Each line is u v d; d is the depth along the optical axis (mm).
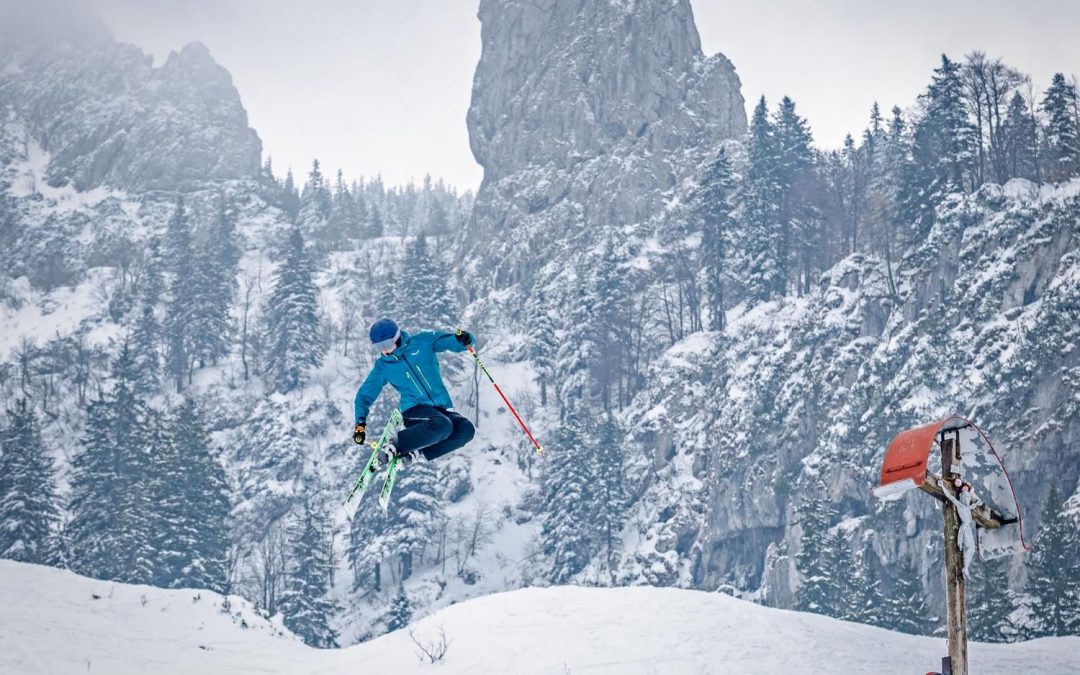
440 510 94250
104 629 13750
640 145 171000
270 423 111250
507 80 197375
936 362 80688
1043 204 85688
